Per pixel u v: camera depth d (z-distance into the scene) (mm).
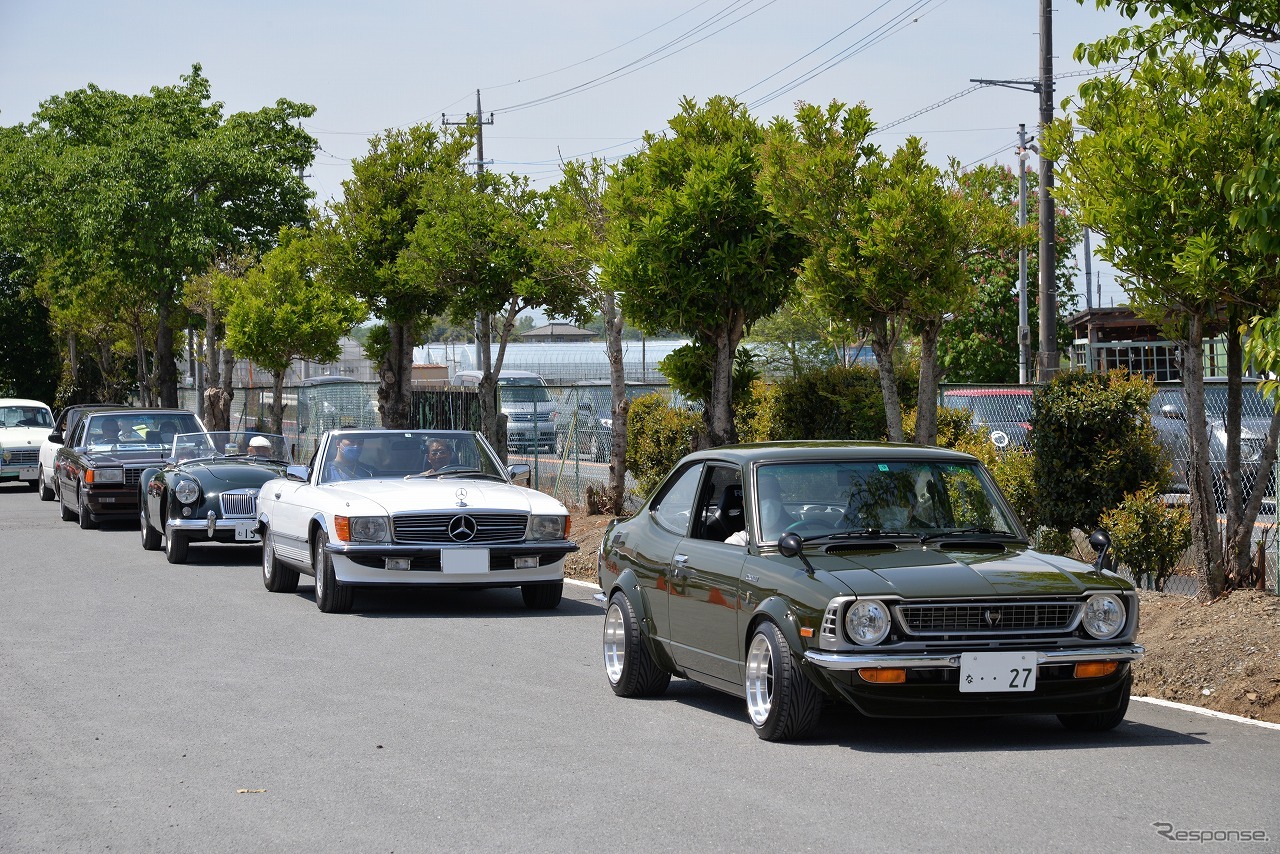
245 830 6820
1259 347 9266
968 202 15016
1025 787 7387
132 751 8555
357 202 30406
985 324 51062
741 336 19312
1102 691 8336
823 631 8117
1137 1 10680
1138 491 13578
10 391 65438
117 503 25266
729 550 9344
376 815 7047
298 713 9680
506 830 6730
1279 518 12156
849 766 7938
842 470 9508
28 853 6488
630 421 23578
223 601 15945
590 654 12297
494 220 26484
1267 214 9195
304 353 38500
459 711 9758
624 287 18141
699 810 7016
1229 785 7414
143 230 42156
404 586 14828
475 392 33156
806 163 14977
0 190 46625
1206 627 11188
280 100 45625
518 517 15016
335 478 16266
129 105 46000
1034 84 34031
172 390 46656
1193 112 11375
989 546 9047
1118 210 11391
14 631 13586
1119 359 44750
